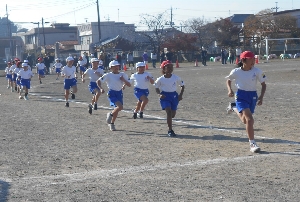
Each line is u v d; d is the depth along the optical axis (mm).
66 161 9625
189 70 47406
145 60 54688
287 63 52938
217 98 21234
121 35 91562
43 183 7977
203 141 11414
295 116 14953
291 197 6875
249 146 10625
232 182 7738
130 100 21703
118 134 12734
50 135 12773
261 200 6777
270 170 8453
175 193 7211
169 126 12234
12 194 7367
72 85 19781
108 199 7008
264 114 15570
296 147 10336
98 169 8875
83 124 14664
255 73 10242
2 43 100125
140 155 10008
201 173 8375
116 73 13602
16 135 12875
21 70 23812
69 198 7105
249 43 72250
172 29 85375
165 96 12281
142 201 6875
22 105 20938
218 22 78500
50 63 56812
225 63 59688
